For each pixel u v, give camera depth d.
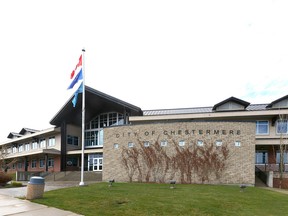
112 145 23.75
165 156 21.55
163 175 21.27
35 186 10.55
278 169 23.75
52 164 40.50
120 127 23.72
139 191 13.09
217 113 27.69
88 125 42.31
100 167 35.91
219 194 12.74
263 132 27.70
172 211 8.66
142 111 34.72
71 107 37.25
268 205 10.62
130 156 22.69
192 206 9.45
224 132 20.73
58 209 8.64
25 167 45.69
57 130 38.81
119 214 8.15
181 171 20.88
